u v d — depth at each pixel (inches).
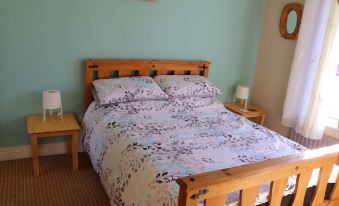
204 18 122.5
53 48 99.0
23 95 99.3
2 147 101.0
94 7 101.0
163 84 111.1
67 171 98.9
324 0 104.0
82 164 104.1
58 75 102.4
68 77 104.2
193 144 77.3
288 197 62.6
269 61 134.0
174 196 52.9
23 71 97.0
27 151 105.2
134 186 64.2
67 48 101.1
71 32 100.1
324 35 102.7
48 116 102.1
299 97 115.3
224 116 105.4
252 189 50.6
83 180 94.3
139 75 114.5
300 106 114.9
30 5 92.0
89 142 95.8
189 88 111.4
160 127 88.2
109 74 108.9
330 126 109.4
